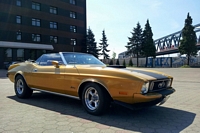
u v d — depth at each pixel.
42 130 3.00
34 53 30.39
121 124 3.31
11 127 3.12
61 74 4.30
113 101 3.74
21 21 29.36
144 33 42.56
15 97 5.70
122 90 3.34
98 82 3.61
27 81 5.29
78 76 3.95
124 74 3.36
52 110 4.20
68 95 4.27
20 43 28.30
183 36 37.62
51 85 4.59
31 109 4.27
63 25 35.53
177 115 3.90
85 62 4.94
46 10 32.69
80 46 39.00
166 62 37.97
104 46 51.88
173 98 5.68
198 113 4.07
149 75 3.55
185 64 37.44
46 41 32.62
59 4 34.84
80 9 38.75
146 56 42.81
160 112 4.12
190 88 7.89
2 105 4.64
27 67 5.39
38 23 31.77
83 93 3.93
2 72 19.47
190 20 36.97
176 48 53.16
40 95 6.02
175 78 12.55
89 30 41.94
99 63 5.18
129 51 43.25
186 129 3.10
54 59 4.86
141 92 3.21
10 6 28.02
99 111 3.68
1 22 27.03
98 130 3.01
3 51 26.64
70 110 4.20
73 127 3.13
